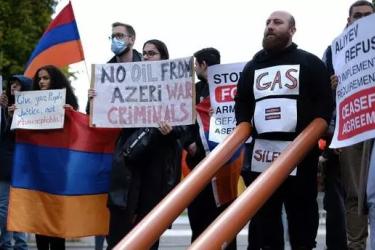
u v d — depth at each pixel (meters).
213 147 6.29
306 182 4.93
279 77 4.92
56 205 6.34
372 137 4.09
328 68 5.95
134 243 3.62
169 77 5.79
